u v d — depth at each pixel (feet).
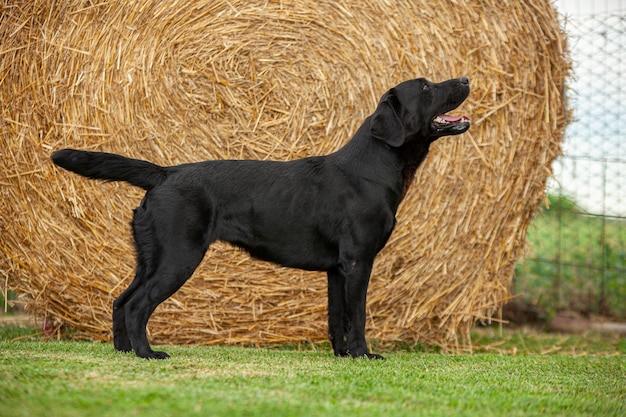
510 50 19.57
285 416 9.37
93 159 15.33
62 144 19.04
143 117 19.26
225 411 9.47
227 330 19.71
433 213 19.70
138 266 15.80
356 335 16.21
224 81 19.45
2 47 19.03
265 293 19.52
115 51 19.13
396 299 19.84
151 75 19.24
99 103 19.10
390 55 19.54
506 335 23.07
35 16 18.98
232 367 13.78
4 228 19.36
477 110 19.62
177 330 19.60
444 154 19.61
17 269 19.60
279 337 19.79
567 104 20.57
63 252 19.34
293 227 16.24
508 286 20.92
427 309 19.94
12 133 19.08
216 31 19.44
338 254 16.46
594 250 26.00
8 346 16.66
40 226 19.26
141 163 15.67
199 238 15.40
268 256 16.56
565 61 20.30
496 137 19.74
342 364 14.90
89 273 19.42
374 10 19.56
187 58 19.35
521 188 20.13
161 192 15.39
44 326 20.52
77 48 18.98
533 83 19.86
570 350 20.65
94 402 9.65
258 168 16.43
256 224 16.16
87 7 18.97
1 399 9.70
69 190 19.08
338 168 16.57
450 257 19.93
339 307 17.01
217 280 19.42
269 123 19.70
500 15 19.56
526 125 19.94
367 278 16.29
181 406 9.60
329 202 16.28
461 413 10.43
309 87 19.71
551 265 25.55
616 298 24.86
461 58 19.52
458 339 21.77
